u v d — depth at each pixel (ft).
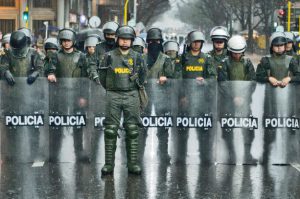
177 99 63.21
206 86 63.10
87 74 63.05
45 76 63.93
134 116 57.98
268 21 458.91
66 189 52.60
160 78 62.75
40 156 63.52
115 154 63.10
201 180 56.18
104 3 453.17
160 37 65.31
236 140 63.41
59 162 63.36
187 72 65.41
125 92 57.41
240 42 62.54
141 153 63.52
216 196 50.72
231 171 60.18
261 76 63.05
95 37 75.31
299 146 63.62
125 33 56.54
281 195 51.11
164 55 65.67
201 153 63.57
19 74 63.26
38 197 50.03
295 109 63.46
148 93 62.90
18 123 63.00
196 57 65.36
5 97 62.90
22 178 56.49
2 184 54.24
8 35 84.28
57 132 63.16
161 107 63.10
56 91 62.85
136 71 57.31
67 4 334.65
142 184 54.44
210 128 63.36
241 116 63.21
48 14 325.01
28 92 62.85
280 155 63.57
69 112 62.90
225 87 63.10
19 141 63.16
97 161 63.26
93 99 62.80
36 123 63.10
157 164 63.26
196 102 63.16
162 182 55.26
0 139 63.26
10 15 315.78
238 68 63.36
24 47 63.10
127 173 58.75
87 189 52.60
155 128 63.31
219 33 68.90
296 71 63.31
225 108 63.26
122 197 50.08
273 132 63.46
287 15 267.18
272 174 59.00
